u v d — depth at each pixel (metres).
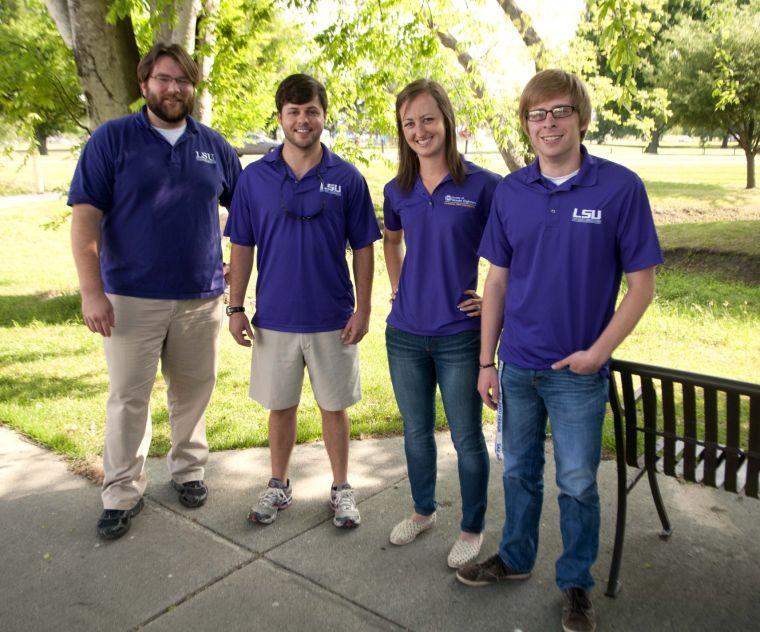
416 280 2.69
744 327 6.63
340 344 3.04
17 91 8.09
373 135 7.86
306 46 8.02
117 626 2.44
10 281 9.52
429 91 2.54
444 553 2.88
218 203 3.23
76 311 7.70
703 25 15.74
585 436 2.34
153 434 4.11
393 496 3.39
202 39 6.21
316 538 3.00
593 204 2.23
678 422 4.46
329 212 2.90
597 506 2.40
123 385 3.03
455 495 3.39
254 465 3.74
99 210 2.91
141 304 2.99
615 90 7.95
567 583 2.42
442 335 2.68
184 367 3.22
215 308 3.25
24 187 20.41
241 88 8.08
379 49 7.04
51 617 2.48
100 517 3.15
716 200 15.17
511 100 7.64
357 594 2.62
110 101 5.55
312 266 2.92
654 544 2.93
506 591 2.63
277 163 2.89
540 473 2.61
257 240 2.98
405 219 2.70
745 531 3.03
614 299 2.34
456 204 2.59
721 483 2.50
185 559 2.84
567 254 2.27
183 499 3.29
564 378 2.34
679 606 2.53
